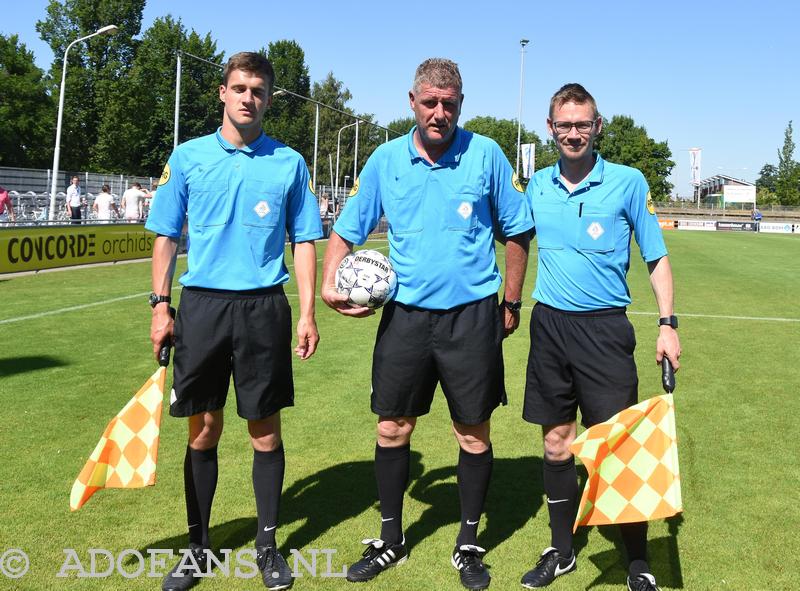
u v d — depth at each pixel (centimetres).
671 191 9181
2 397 539
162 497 366
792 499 375
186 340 283
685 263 1967
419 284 289
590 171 295
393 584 286
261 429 295
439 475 404
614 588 287
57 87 4809
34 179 2544
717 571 299
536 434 482
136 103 4941
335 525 339
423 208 288
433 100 270
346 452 441
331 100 9125
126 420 274
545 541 327
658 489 261
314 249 301
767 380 639
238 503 361
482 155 290
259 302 285
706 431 490
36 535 321
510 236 305
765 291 1331
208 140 289
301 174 296
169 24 5553
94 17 5091
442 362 290
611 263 290
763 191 8969
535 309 307
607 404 289
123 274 1356
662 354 285
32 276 1283
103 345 731
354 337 817
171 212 291
